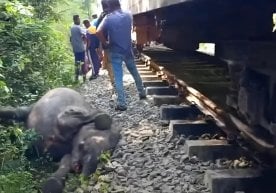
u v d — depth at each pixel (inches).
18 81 270.2
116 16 287.0
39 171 186.4
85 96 351.6
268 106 152.2
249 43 157.2
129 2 386.6
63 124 185.3
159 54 502.9
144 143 210.8
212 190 150.7
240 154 185.2
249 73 159.8
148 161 186.5
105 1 294.8
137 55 535.5
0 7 247.1
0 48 261.7
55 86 339.9
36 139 193.0
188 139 207.9
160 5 193.5
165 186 160.2
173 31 349.7
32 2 385.7
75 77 441.4
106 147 179.0
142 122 249.6
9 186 157.4
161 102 286.5
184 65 404.8
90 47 465.4
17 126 200.2
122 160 187.9
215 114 207.5
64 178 166.2
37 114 203.2
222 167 174.7
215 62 386.9
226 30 199.9
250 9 165.3
